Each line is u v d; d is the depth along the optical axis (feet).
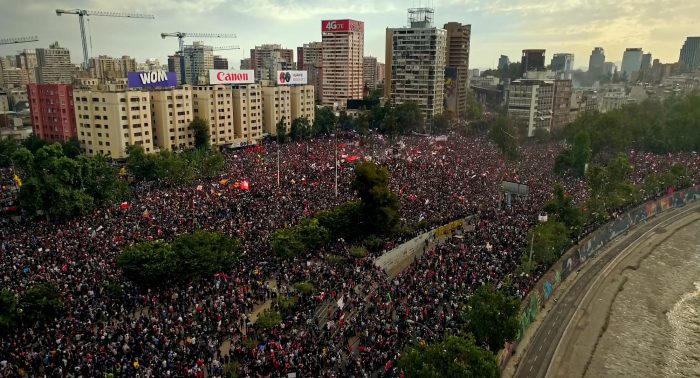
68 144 533.14
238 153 565.53
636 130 620.90
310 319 204.54
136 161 440.04
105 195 358.23
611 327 257.55
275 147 604.90
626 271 324.60
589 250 336.70
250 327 195.52
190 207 325.62
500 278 245.86
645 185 437.17
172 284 227.20
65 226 299.79
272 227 290.35
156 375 162.50
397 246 286.46
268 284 236.02
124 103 533.55
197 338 186.39
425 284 234.58
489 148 604.49
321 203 343.05
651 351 239.91
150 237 269.44
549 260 287.69
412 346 175.32
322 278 240.32
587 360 227.40
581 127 638.53
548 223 296.51
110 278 224.53
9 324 180.55
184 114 604.90
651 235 388.16
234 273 239.30
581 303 276.82
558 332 245.24
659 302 286.87
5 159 505.25
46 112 600.39
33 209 323.98
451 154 536.83
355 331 201.77
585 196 397.80
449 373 151.43
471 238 294.05
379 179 303.27
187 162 447.42
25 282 214.48
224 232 277.44
